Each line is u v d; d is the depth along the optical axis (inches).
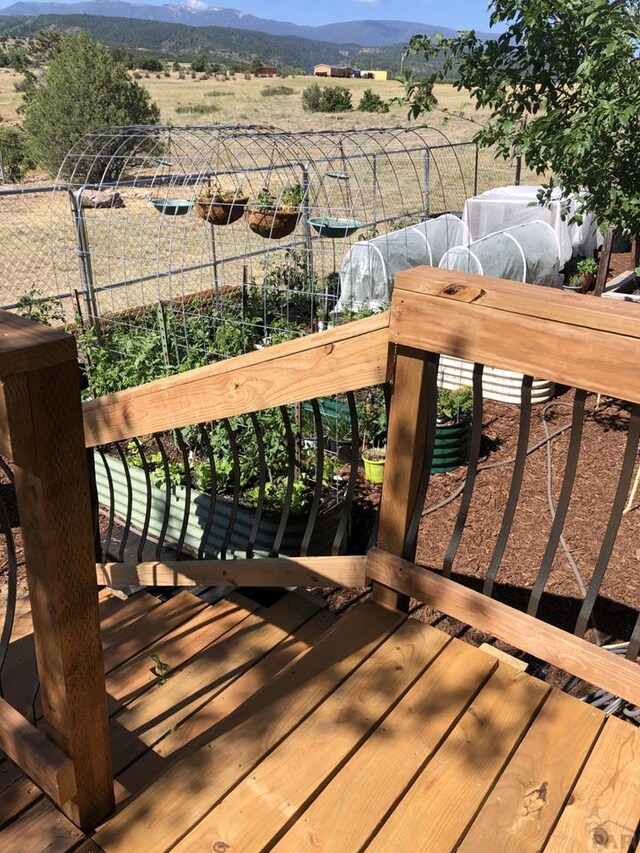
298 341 74.2
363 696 71.4
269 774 63.6
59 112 725.3
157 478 174.9
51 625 55.2
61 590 53.9
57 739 60.5
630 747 66.5
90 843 60.1
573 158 194.7
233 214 269.9
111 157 293.1
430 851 57.4
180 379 84.7
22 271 450.6
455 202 688.4
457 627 138.6
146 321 292.5
